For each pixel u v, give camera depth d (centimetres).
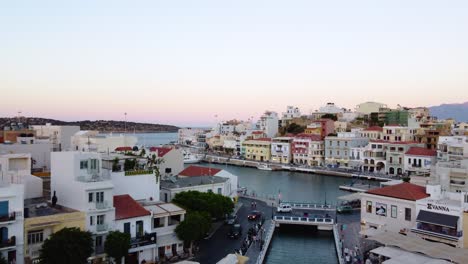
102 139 15400
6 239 5412
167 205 7369
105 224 6209
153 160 9400
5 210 5434
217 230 8481
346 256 6738
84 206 6141
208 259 6706
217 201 8225
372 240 6388
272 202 11394
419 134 19700
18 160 8088
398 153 17875
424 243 5953
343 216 9781
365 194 7962
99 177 6600
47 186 8175
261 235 8019
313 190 14800
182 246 7000
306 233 8981
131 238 6325
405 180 14075
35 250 5709
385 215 7662
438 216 6794
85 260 5628
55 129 17575
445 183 10012
